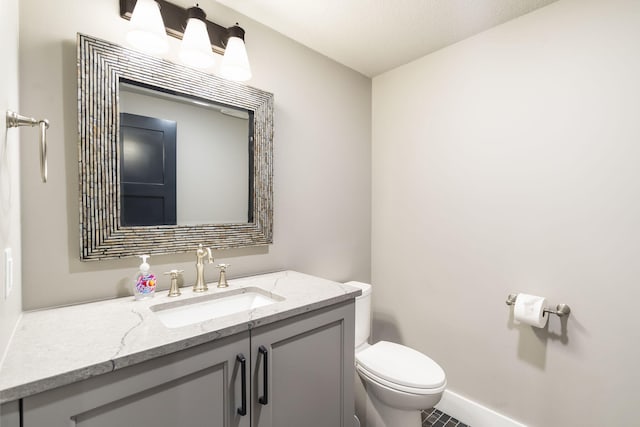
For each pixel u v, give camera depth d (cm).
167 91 128
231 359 90
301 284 140
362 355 161
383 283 223
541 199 151
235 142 149
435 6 149
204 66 133
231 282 144
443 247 190
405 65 208
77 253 109
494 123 167
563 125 144
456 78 183
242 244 152
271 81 166
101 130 111
